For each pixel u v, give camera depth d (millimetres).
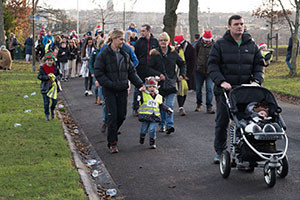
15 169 6680
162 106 8711
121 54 8336
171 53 9867
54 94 10750
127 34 12805
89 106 14062
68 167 6848
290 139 9258
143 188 6434
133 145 9008
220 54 7035
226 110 7051
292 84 18094
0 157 7375
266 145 6273
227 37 7031
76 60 24016
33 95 15094
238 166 6750
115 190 6137
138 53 11125
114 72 8234
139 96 8648
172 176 6953
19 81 19359
